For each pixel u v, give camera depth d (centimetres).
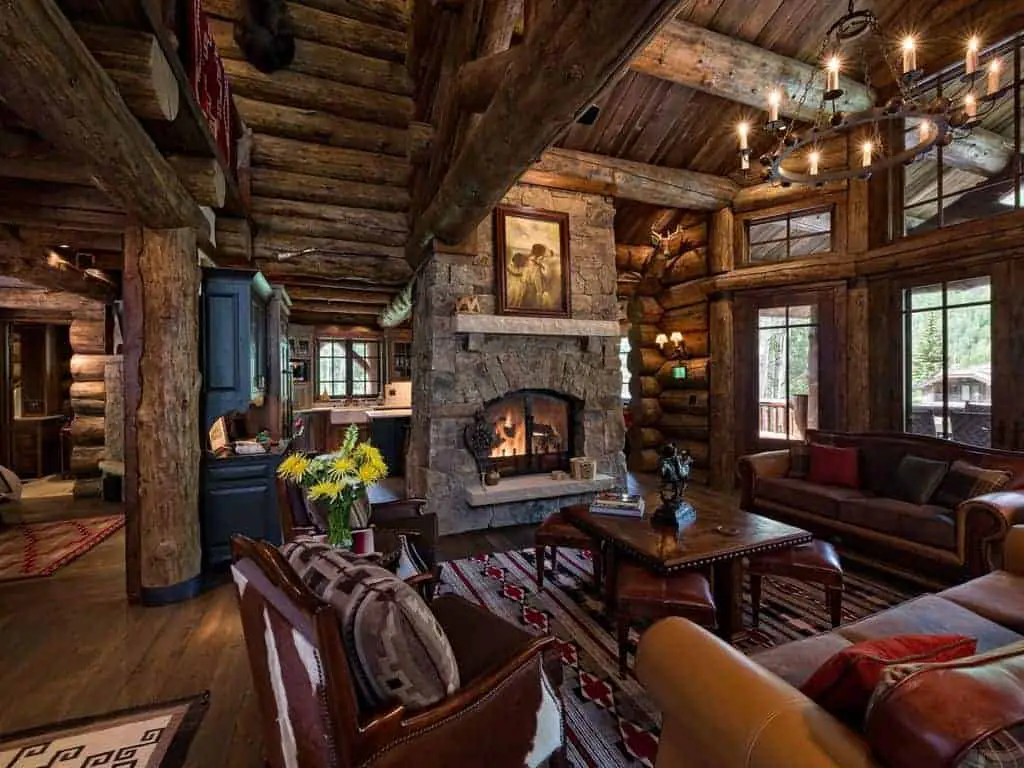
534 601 288
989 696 79
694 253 597
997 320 395
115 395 544
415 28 405
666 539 247
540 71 193
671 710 121
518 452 482
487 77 274
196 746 177
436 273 432
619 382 503
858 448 391
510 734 134
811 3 398
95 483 555
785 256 548
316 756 113
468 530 434
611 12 154
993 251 395
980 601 188
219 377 333
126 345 297
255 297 385
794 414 537
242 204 380
